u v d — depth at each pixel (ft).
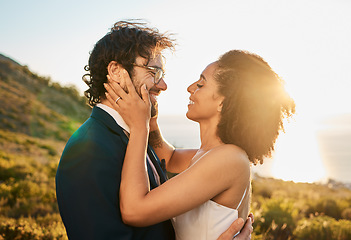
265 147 5.97
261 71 6.01
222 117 5.99
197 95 6.34
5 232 20.52
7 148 84.28
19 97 198.80
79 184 5.08
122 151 5.64
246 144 5.87
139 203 5.11
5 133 112.47
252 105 5.83
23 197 34.01
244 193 5.92
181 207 5.27
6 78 229.66
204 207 5.78
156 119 7.91
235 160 5.59
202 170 5.41
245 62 6.08
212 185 5.43
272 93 5.96
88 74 6.62
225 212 5.69
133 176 5.28
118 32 6.20
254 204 26.66
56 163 62.39
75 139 5.47
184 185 5.29
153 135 7.90
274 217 24.14
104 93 6.24
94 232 4.93
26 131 138.72
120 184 5.36
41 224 24.06
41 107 189.26
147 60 6.18
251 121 5.82
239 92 5.90
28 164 57.16
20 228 20.75
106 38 6.23
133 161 5.42
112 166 5.33
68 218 5.16
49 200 33.88
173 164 8.19
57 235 20.68
